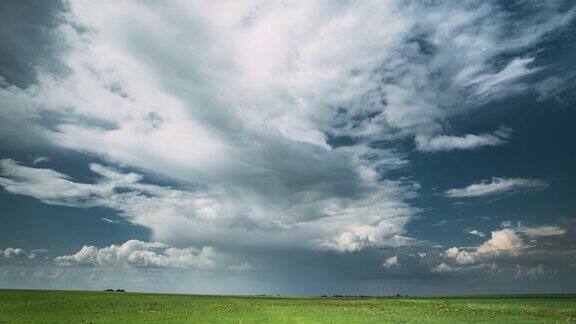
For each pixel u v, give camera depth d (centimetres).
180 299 10631
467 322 4253
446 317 4903
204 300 10531
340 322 4391
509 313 5522
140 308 6394
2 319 4428
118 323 4150
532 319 4541
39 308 5972
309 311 6262
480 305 8169
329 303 9600
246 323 4322
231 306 7694
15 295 9231
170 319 4653
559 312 5722
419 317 4947
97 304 7194
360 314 5550
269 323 4328
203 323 4262
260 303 9456
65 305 6712
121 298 9875
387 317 4981
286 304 8994
